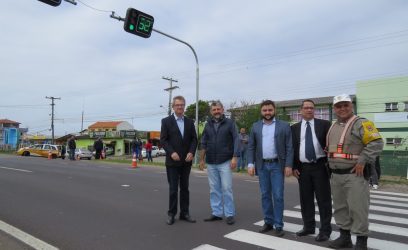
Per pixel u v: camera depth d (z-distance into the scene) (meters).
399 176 19.14
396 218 7.53
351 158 5.05
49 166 20.83
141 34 14.73
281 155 5.99
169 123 6.84
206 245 5.41
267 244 5.43
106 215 7.49
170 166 6.81
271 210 6.15
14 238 5.90
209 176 7.02
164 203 8.80
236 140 6.84
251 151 6.39
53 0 10.34
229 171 6.85
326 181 5.69
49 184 12.36
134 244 5.50
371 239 5.82
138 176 15.30
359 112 41.50
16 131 71.50
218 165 6.90
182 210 7.00
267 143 6.11
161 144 6.86
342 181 5.12
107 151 64.56
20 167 19.69
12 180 13.48
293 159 5.93
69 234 6.09
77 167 20.58
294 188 12.10
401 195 11.58
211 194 7.04
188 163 6.95
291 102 47.50
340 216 5.26
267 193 6.15
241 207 8.36
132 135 68.94
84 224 6.75
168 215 6.82
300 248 5.23
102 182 12.98
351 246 5.25
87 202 8.96
